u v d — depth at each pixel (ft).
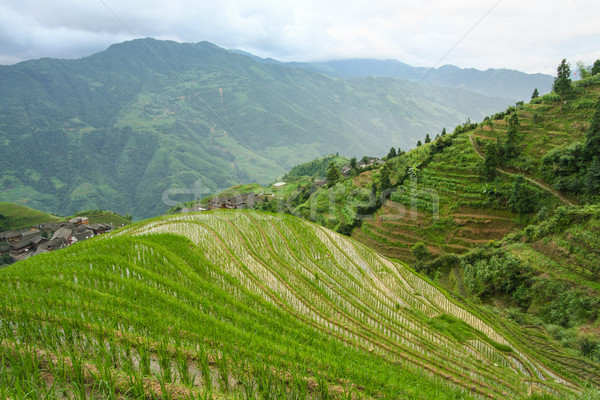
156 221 146.00
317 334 64.03
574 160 204.64
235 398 24.89
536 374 88.89
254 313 65.31
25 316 32.37
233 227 140.05
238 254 114.11
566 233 164.96
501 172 234.58
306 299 89.92
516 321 137.80
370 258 157.99
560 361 99.40
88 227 366.02
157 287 63.98
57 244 306.35
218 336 40.57
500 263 174.09
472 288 176.24
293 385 28.30
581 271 149.38
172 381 26.40
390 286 133.28
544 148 231.09
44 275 54.60
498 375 73.51
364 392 32.37
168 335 36.78
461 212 230.27
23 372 23.09
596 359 103.35
